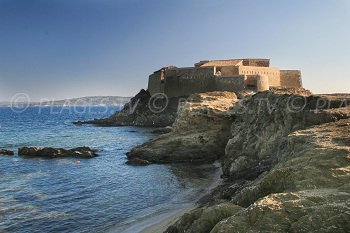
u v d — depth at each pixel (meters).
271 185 13.82
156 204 25.95
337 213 9.25
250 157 32.03
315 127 21.80
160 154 45.06
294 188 12.62
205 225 12.43
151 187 31.14
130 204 26.08
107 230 20.89
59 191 29.80
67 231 20.81
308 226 9.12
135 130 92.19
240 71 83.00
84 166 41.47
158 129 85.69
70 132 88.12
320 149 15.85
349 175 12.61
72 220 22.58
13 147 58.75
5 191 29.52
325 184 12.41
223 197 23.89
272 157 27.52
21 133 85.12
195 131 47.53
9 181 33.31
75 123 121.75
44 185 31.92
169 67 103.75
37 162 43.78
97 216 23.41
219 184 30.98
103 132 87.94
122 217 23.14
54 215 23.52
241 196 14.33
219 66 86.44
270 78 85.62
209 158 44.94
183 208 24.28
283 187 13.37
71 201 26.83
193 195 27.98
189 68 91.19
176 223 14.57
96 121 120.44
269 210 10.13
